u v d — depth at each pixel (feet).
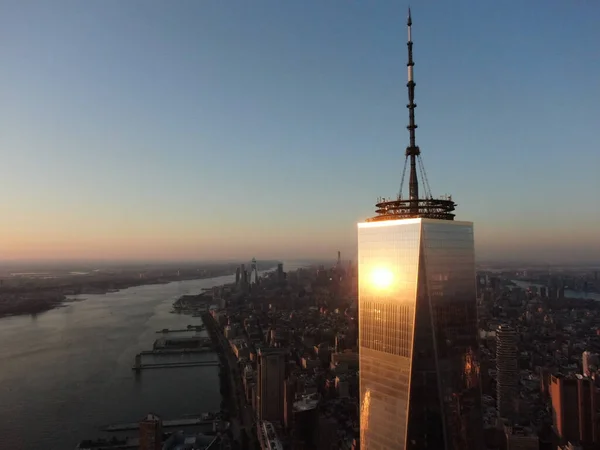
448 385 534.37
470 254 571.69
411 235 537.24
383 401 560.61
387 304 560.20
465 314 558.97
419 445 524.11
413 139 610.65
